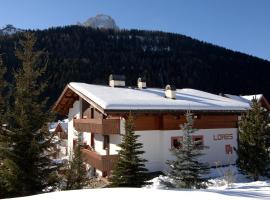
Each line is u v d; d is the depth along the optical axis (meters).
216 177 20.39
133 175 15.07
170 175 15.39
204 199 9.05
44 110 13.61
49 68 92.25
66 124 40.25
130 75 113.56
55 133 14.20
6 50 94.06
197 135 24.47
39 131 13.36
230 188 15.44
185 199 9.02
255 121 18.88
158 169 22.86
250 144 18.75
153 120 22.97
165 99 24.59
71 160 16.50
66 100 29.97
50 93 81.12
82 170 15.54
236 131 26.53
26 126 12.94
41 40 133.00
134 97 23.83
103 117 23.56
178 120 23.55
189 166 14.66
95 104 22.05
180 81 116.19
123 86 28.78
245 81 120.19
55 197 9.54
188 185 14.56
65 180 15.09
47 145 13.53
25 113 13.10
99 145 25.59
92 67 105.12
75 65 100.31
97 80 101.31
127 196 9.39
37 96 13.62
